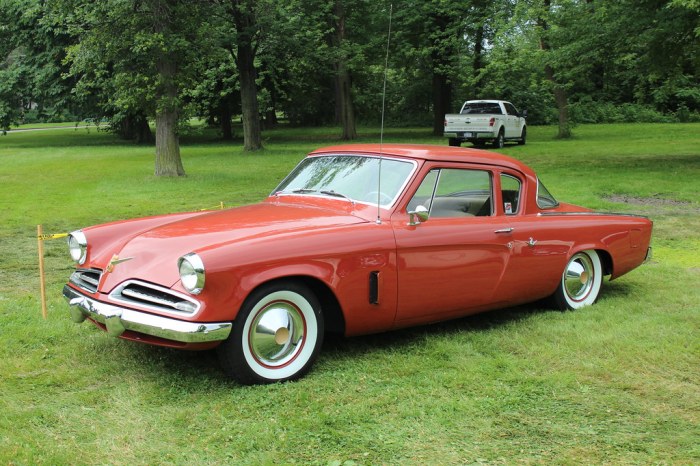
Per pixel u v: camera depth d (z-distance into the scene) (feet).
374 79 145.48
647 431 11.28
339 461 10.17
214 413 11.93
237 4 79.05
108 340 15.88
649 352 14.99
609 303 19.36
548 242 17.44
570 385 13.25
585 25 59.47
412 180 15.24
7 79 108.78
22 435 11.02
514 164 17.39
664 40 54.75
